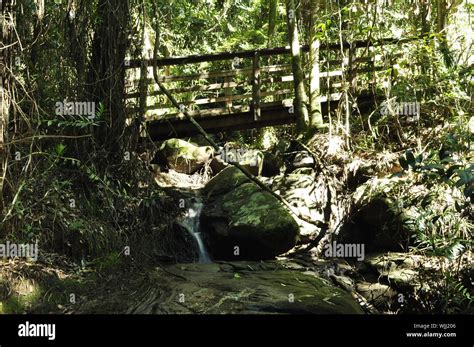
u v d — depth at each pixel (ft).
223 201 22.08
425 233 17.88
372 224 20.59
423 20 27.07
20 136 16.12
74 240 16.92
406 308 17.48
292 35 26.58
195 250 20.71
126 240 18.38
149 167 21.67
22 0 16.79
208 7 37.99
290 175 23.32
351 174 22.52
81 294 15.57
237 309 14.60
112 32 19.10
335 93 27.43
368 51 27.96
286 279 17.62
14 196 15.71
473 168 12.44
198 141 30.94
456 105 22.29
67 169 17.98
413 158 13.92
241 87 34.81
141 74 20.40
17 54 16.34
